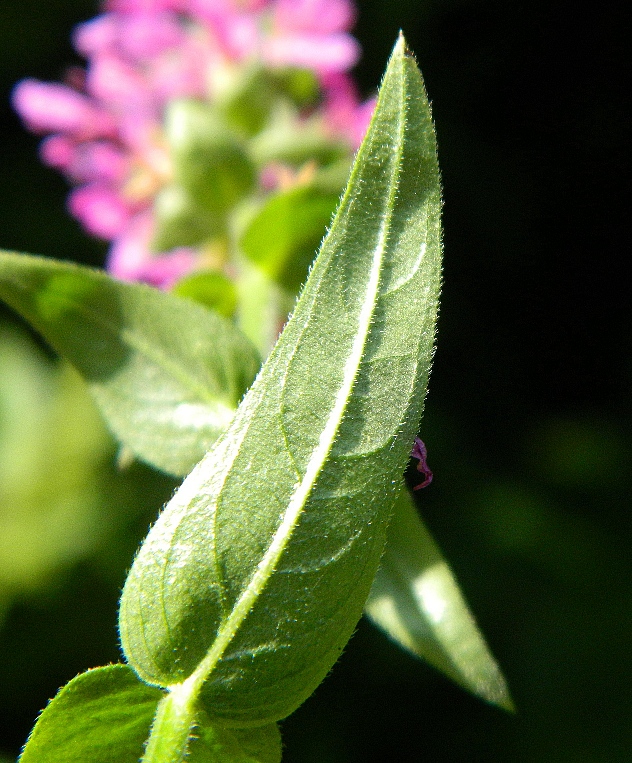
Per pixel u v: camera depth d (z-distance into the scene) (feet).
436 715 1.62
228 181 0.81
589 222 2.32
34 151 2.03
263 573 0.50
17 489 1.41
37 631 1.43
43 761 0.53
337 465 0.50
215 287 0.74
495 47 2.27
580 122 2.33
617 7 2.31
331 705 1.62
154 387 0.59
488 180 2.24
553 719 1.56
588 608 1.61
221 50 0.89
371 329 0.50
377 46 2.12
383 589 0.57
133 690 0.53
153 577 0.51
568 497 1.77
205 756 0.53
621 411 2.12
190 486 0.51
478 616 1.63
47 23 2.10
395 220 0.50
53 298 0.59
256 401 0.50
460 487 1.80
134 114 0.96
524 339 2.24
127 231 0.98
